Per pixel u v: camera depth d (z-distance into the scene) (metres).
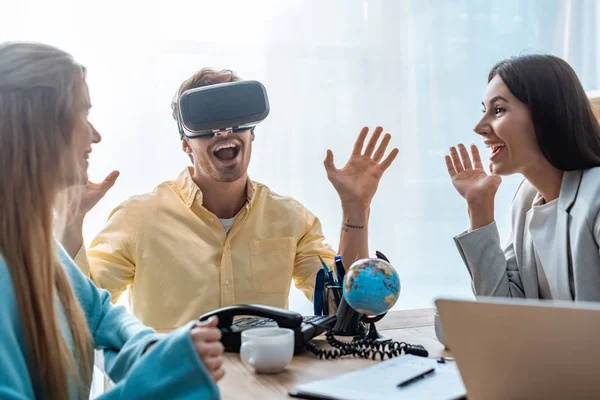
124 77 2.45
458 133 2.88
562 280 1.39
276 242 1.89
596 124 1.42
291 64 2.66
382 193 2.80
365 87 2.75
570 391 0.75
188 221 1.86
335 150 2.73
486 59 2.91
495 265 1.47
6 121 0.88
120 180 2.47
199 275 1.81
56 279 0.98
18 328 0.86
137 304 1.83
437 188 2.86
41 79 0.90
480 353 0.80
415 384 0.94
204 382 0.83
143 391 0.84
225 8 2.56
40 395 0.89
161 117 2.50
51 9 2.34
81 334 1.00
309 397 0.92
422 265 2.86
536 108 1.39
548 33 2.99
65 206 0.98
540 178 1.47
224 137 1.76
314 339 1.29
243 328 1.22
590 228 1.33
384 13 2.76
